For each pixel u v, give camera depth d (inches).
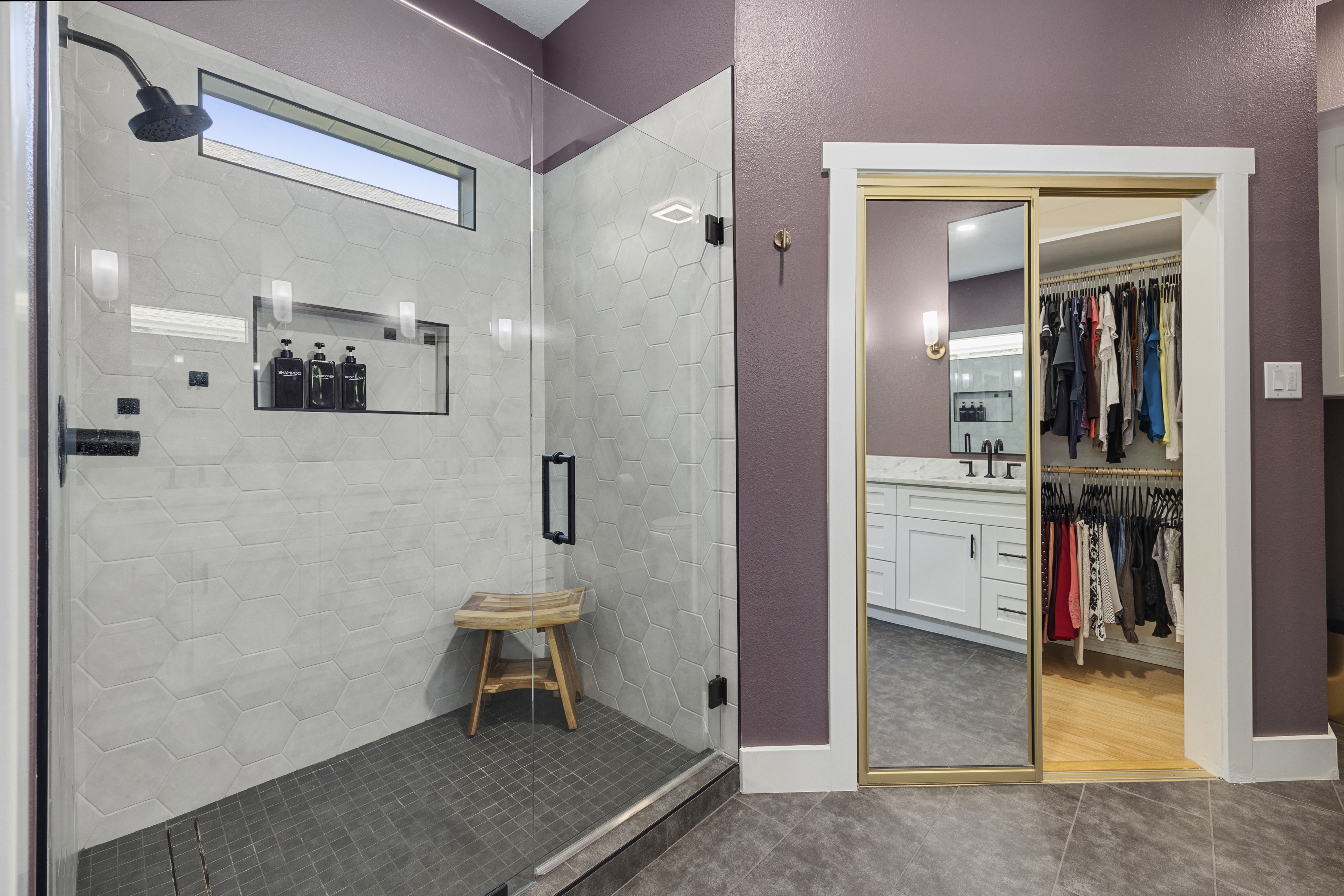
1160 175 67.2
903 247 68.6
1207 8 67.7
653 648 65.4
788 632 68.1
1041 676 69.0
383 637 46.4
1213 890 51.9
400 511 47.2
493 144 51.9
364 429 45.4
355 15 44.5
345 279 44.4
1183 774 70.3
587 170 59.5
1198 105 67.7
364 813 44.7
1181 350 102.3
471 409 51.0
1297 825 60.4
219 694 40.4
